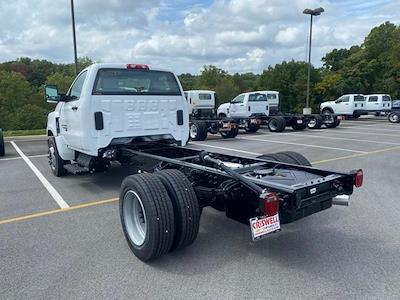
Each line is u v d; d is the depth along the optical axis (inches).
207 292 122.6
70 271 138.0
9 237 172.4
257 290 123.5
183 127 265.6
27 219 198.2
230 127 616.1
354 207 211.6
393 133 687.1
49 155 320.2
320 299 117.8
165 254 151.8
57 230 181.2
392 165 344.2
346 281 128.9
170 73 258.2
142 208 142.4
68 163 297.0
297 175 164.2
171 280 130.8
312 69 2367.1
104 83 229.5
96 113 226.7
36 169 344.5
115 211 210.8
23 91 2689.5
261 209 128.9
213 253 153.0
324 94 2267.5
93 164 241.6
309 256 149.3
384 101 1139.3
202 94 844.6
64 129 268.1
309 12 1064.8
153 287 126.0
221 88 2945.4
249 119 733.3
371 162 361.7
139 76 243.3
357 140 565.9
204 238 169.5
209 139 616.7
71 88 257.9
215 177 166.6
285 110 2507.4
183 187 144.3
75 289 125.3
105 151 231.9
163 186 143.1
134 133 241.4
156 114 250.2
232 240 166.9
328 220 190.9
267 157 201.8
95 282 129.7
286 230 177.9
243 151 452.1
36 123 2353.6
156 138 254.5
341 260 145.2
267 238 168.4
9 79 2672.2
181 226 141.2
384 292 121.5
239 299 118.1
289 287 125.2
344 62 2437.3
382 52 2277.3
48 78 2851.9
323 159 381.4
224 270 137.9
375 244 160.1
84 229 182.1
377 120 1153.4
